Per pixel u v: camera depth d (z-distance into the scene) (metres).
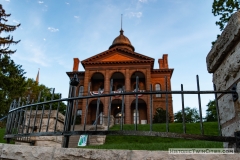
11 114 4.31
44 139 8.89
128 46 47.91
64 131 3.00
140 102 37.03
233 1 16.05
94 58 39.81
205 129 17.23
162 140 12.44
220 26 16.88
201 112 2.55
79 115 36.22
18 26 27.61
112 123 23.03
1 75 25.28
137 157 2.19
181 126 18.66
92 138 12.74
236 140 2.36
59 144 9.55
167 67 43.09
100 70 38.62
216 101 2.59
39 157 2.60
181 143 8.45
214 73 3.22
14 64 29.17
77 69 44.81
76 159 2.39
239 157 1.99
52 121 9.26
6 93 25.41
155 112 35.31
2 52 27.25
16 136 3.56
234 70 2.57
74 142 13.62
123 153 2.25
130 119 34.41
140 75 39.47
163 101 37.12
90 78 38.28
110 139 13.48
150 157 2.15
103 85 40.78
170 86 39.59
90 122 35.38
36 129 8.90
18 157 2.77
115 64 38.56
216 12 17.02
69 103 3.43
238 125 2.44
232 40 2.51
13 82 26.14
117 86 39.44
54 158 2.49
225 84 2.83
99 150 2.36
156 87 39.78
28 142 8.16
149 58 38.53
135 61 37.94
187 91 2.68
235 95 2.52
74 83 3.71
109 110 2.99
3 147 3.01
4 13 27.41
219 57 2.89
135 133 2.57
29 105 3.84
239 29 2.35
